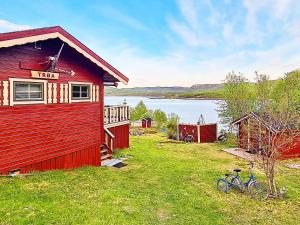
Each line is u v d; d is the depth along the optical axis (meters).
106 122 18.14
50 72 11.45
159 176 13.02
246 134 20.84
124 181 11.38
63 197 8.36
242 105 25.28
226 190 11.05
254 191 10.90
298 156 18.48
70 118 12.76
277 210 9.41
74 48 11.92
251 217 8.70
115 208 7.98
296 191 11.67
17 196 7.88
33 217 6.70
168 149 22.20
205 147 23.77
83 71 13.62
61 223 6.63
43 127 11.23
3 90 9.50
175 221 7.75
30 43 10.48
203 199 10.06
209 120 63.94
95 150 14.65
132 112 50.53
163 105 149.50
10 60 9.73
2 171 9.52
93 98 14.44
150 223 7.38
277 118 12.73
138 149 21.14
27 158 10.50
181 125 28.97
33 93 10.84
